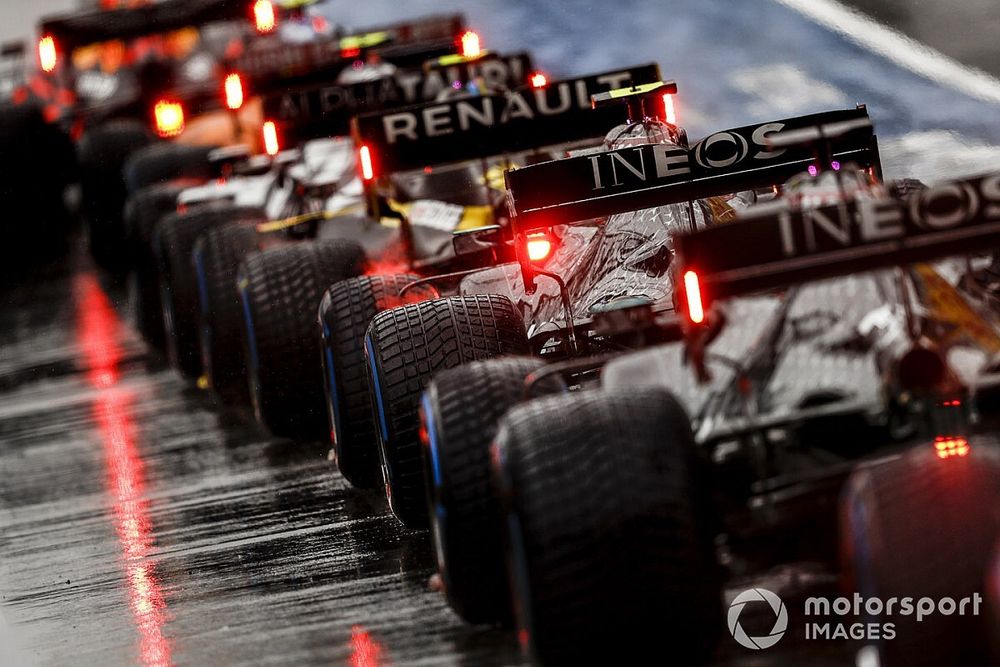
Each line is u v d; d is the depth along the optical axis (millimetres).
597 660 14305
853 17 46625
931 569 13680
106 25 45781
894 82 40562
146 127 56438
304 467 28781
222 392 34438
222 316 33531
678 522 14258
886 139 36344
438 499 17250
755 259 14773
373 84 35719
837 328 15375
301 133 35781
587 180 21016
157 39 61156
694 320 14797
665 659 14352
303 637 19609
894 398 14742
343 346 24375
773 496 14922
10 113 60156
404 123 27906
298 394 28641
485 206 30703
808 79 43625
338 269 28656
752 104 42344
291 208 37031
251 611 21078
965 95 38500
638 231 22062
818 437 14992
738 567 15062
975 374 15070
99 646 20859
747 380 15094
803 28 47812
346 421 24516
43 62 44688
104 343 44938
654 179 21047
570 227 23328
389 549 22672
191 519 26609
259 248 33406
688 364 15594
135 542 25844
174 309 36906
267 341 28500
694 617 14289
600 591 14156
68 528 27516
